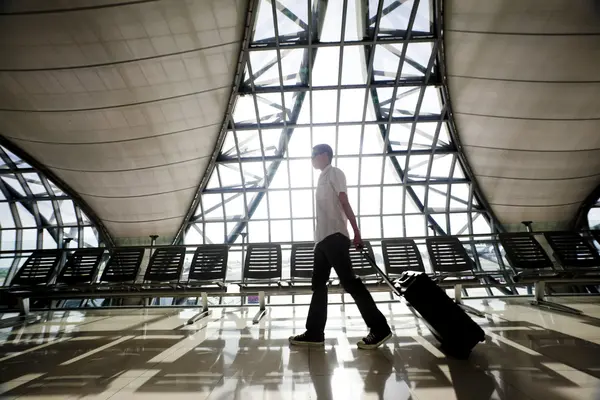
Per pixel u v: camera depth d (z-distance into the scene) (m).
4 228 16.44
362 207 15.10
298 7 9.65
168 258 6.47
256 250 6.43
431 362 2.96
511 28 8.77
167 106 11.01
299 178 14.69
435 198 15.00
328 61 11.05
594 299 6.06
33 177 14.98
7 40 8.48
